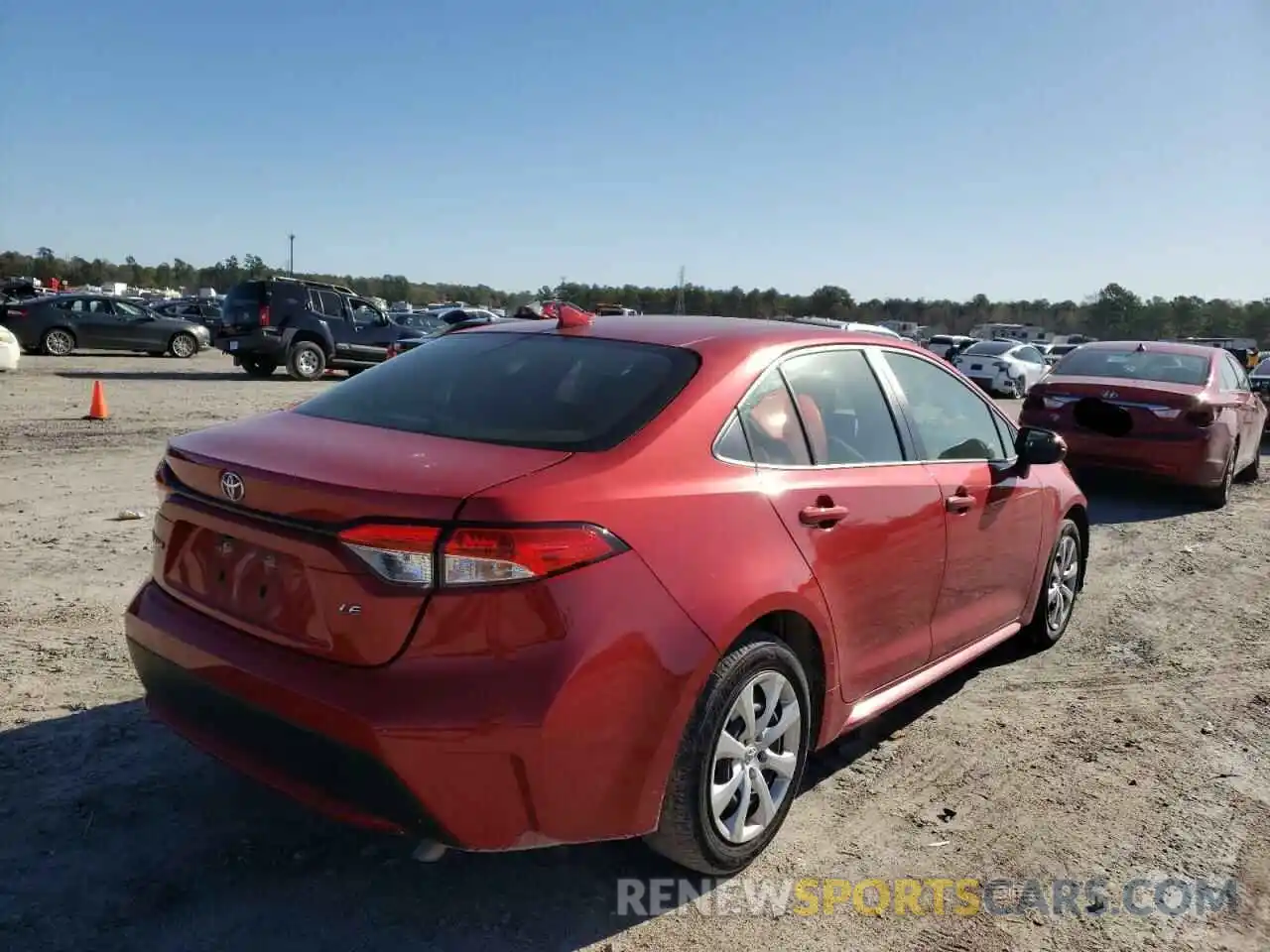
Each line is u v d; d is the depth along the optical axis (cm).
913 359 443
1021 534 488
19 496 820
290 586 280
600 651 268
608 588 273
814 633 342
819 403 373
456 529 258
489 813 263
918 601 405
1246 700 502
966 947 299
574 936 294
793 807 377
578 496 277
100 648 491
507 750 258
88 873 310
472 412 331
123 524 742
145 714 420
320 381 2158
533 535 262
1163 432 971
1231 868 349
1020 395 2648
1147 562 782
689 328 379
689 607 289
